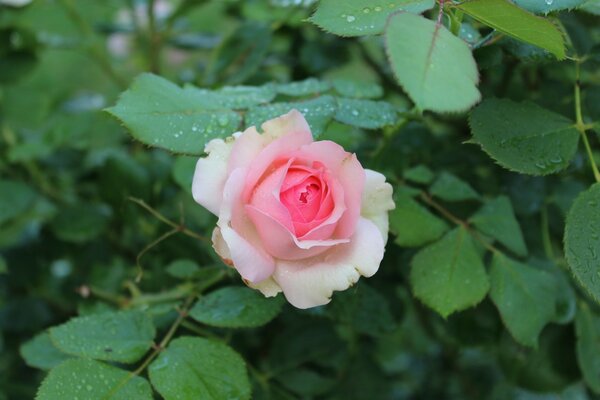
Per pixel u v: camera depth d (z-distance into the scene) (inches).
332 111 20.3
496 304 21.3
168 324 22.0
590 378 22.5
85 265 28.4
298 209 18.3
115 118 19.3
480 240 21.9
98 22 31.9
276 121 18.6
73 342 19.9
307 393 23.8
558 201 23.1
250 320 20.3
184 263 22.8
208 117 19.9
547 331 23.9
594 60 21.8
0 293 29.0
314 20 18.5
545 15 19.2
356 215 18.4
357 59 30.2
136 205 26.0
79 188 29.4
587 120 21.9
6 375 29.0
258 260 18.1
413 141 24.6
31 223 31.1
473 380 31.3
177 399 19.1
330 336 24.3
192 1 28.4
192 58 35.7
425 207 22.6
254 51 25.9
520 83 25.5
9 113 30.0
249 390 19.4
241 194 18.3
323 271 18.5
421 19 17.6
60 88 34.9
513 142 19.8
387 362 32.5
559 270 23.0
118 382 19.3
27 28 29.4
